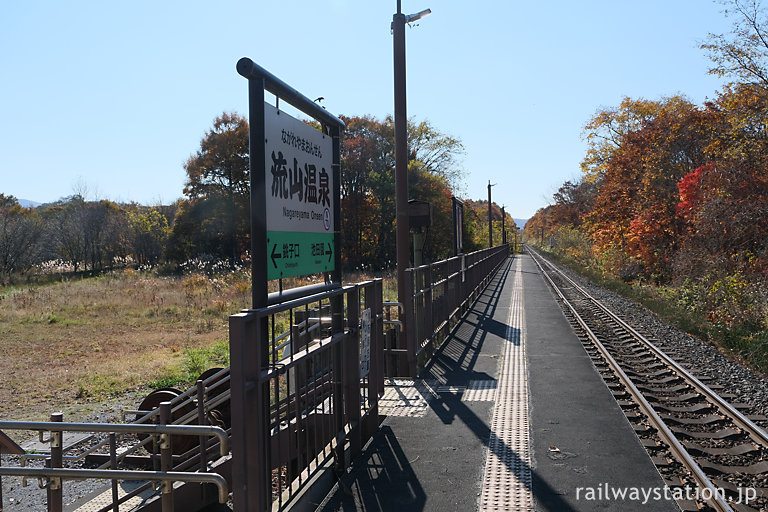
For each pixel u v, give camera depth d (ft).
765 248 60.64
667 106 114.01
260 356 11.15
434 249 152.05
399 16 30.27
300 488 12.92
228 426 21.03
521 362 30.01
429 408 21.70
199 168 161.79
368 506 13.47
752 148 68.49
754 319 45.14
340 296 16.35
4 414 26.68
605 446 17.38
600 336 40.29
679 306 57.77
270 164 12.37
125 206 193.36
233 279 86.33
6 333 50.75
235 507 10.07
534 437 18.24
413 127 170.81
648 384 27.27
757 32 69.72
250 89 11.84
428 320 30.81
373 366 19.26
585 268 132.36
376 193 148.56
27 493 17.81
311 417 16.97
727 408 21.91
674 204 93.76
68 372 35.09
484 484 14.64
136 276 114.93
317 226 15.25
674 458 16.88
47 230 163.63
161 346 43.70
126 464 20.04
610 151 128.88
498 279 97.71
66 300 71.87
